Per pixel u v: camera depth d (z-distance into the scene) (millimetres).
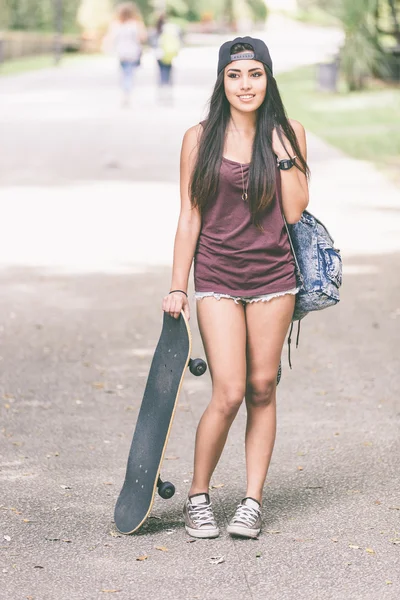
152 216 15938
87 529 5473
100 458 6602
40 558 5098
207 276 5289
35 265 12680
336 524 5547
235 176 5145
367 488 6086
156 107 34781
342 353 9156
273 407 5516
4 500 5855
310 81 44906
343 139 25969
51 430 7152
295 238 5398
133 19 35031
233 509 5770
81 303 10922
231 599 4672
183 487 6121
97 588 4781
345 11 38031
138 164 21703
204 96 38969
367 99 36031
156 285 11719
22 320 10234
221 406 5309
